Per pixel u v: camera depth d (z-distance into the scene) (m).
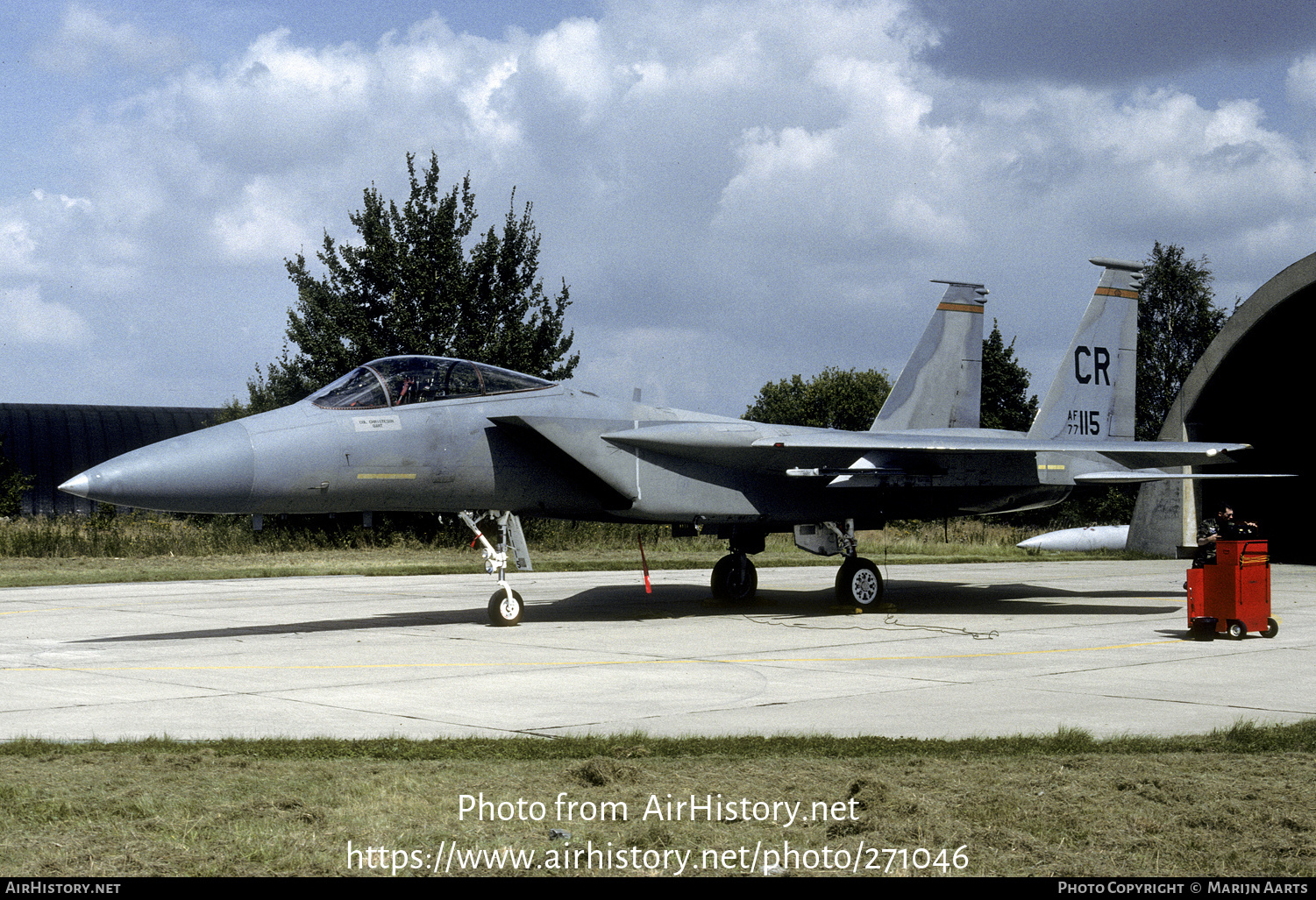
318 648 12.30
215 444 12.38
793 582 22.36
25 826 5.40
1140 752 7.07
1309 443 36.75
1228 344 30.81
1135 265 19.45
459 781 6.28
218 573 23.70
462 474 14.03
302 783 6.22
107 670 10.73
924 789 6.16
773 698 9.19
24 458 40.78
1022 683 10.00
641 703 8.94
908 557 30.97
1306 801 5.93
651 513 15.12
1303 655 11.99
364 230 35.03
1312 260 28.20
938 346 19.38
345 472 13.15
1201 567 13.68
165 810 5.68
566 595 19.19
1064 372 18.70
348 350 33.88
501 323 35.50
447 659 11.44
